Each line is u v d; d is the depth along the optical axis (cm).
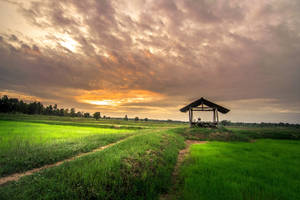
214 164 859
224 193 532
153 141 1234
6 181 546
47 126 3228
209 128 2688
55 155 862
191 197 505
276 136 2859
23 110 11312
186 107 3003
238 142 1978
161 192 572
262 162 920
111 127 3959
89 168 574
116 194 480
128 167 631
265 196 515
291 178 673
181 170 789
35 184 469
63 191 436
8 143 1126
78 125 4200
